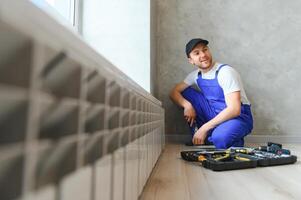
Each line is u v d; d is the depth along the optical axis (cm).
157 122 122
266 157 127
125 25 167
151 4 181
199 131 196
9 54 15
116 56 167
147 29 167
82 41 24
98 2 169
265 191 82
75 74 22
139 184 65
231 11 261
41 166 17
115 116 37
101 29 168
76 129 23
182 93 235
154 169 110
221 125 192
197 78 223
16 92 15
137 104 57
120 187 42
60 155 20
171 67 259
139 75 166
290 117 258
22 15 15
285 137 256
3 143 15
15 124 15
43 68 17
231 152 136
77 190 24
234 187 86
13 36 15
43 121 17
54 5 140
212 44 260
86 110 25
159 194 75
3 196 15
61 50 20
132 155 53
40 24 17
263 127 257
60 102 20
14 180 15
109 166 35
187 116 223
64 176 21
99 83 28
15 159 15
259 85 260
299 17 257
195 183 90
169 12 261
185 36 259
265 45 261
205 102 222
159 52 260
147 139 81
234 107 187
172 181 92
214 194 78
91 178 27
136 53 166
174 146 213
